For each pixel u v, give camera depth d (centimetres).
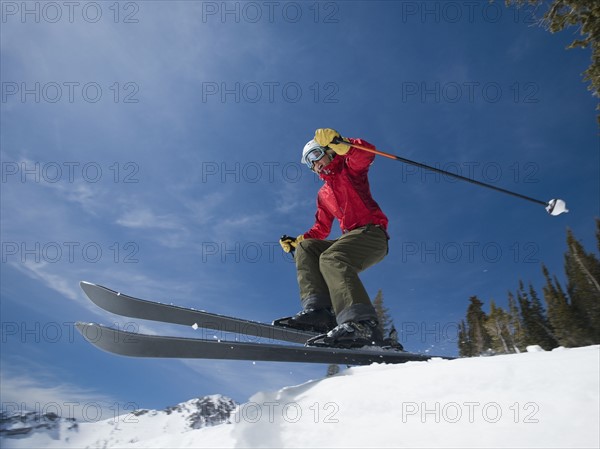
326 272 259
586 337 2042
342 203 293
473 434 90
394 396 115
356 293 245
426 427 97
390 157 295
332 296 252
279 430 113
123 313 311
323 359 211
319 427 110
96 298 313
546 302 2181
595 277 2084
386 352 221
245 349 209
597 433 80
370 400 115
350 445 98
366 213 287
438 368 125
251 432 115
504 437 86
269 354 210
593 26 699
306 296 289
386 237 288
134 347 207
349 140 288
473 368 119
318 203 346
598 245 2233
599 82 728
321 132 279
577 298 2144
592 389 94
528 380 105
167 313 308
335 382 136
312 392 133
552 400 94
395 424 102
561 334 2092
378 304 1104
